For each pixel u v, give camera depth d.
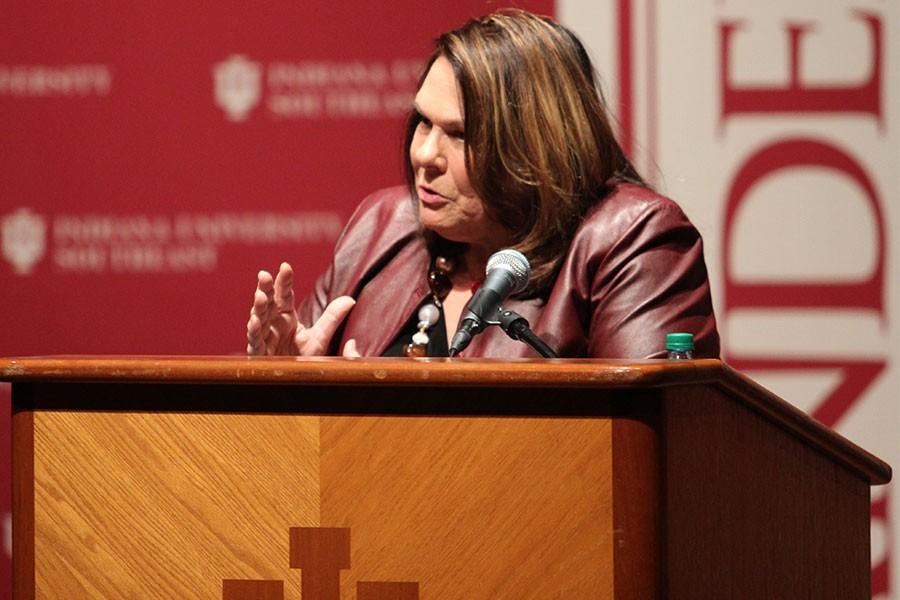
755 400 4.98
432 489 4.59
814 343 12.27
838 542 5.51
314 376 4.57
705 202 12.34
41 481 4.80
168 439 4.73
